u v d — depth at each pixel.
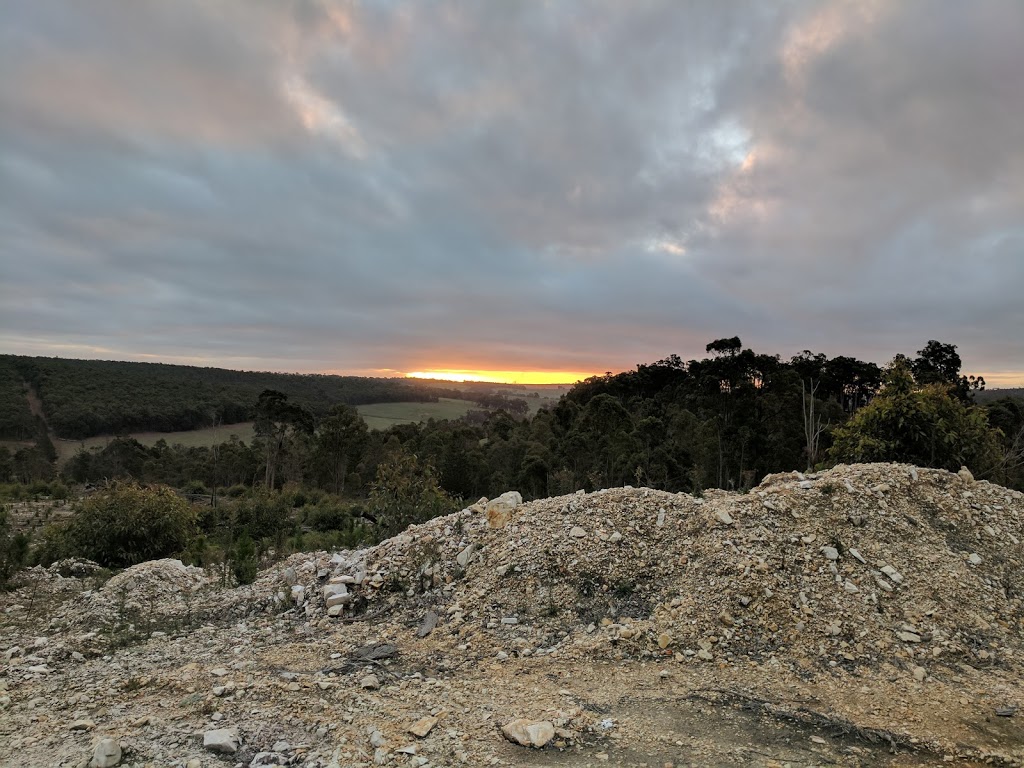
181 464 46.97
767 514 7.25
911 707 4.52
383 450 40.94
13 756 3.79
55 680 5.45
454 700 4.70
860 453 11.09
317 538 16.88
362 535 12.99
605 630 5.94
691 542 7.04
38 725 4.32
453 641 6.08
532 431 50.12
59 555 12.34
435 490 14.46
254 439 51.44
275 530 19.00
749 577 6.16
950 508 7.62
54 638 6.80
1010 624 5.84
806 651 5.38
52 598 8.83
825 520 7.15
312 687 4.87
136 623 7.42
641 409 45.41
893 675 5.03
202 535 15.26
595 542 7.30
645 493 8.38
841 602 5.95
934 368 33.03
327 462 43.19
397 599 7.26
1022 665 5.23
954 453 10.70
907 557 6.62
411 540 8.36
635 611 6.26
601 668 5.32
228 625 7.34
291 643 6.32
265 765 3.66
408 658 5.70
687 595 6.18
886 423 11.13
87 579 10.32
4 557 10.21
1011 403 25.06
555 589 6.73
